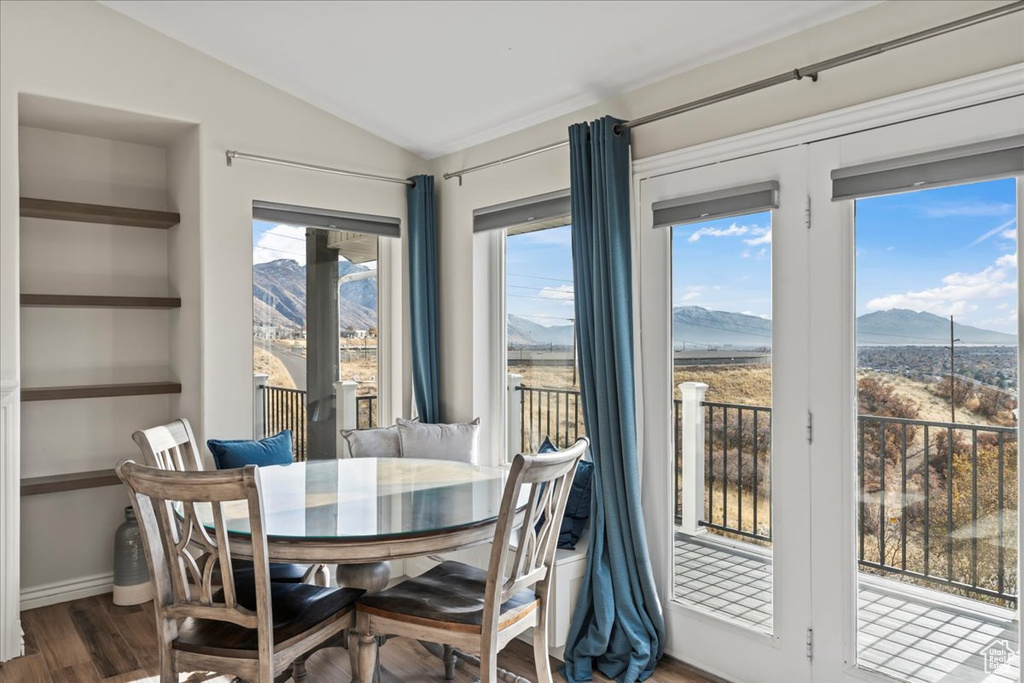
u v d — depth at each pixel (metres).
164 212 3.73
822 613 2.47
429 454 3.73
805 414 2.52
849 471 2.41
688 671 2.84
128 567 3.49
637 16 2.60
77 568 3.65
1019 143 1.99
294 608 2.13
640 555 2.90
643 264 3.07
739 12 2.47
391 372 4.35
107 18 3.27
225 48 3.46
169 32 3.40
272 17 3.11
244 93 3.67
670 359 3.00
